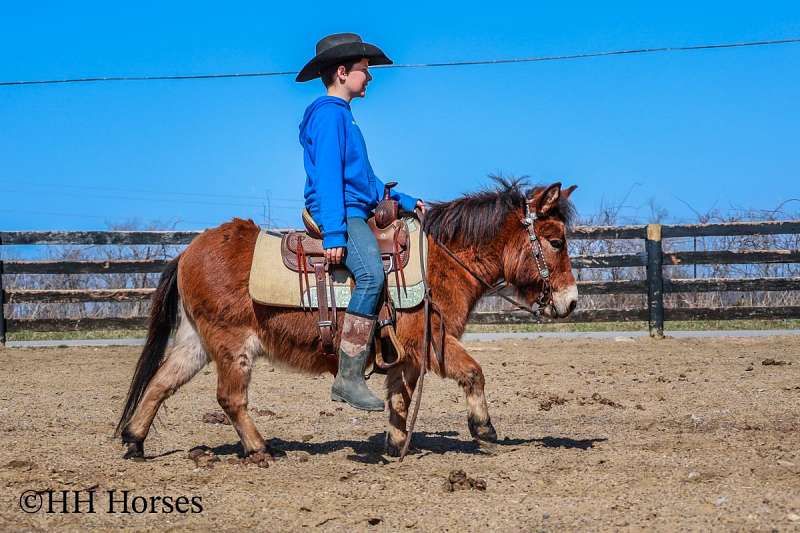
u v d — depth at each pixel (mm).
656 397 10047
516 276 6941
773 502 5469
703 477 6176
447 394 10688
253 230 6961
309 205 6715
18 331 17297
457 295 6789
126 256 18375
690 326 18656
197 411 9523
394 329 6527
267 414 9273
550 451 7184
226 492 5977
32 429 8414
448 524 5215
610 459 6801
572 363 13406
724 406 9297
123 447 7492
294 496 5848
